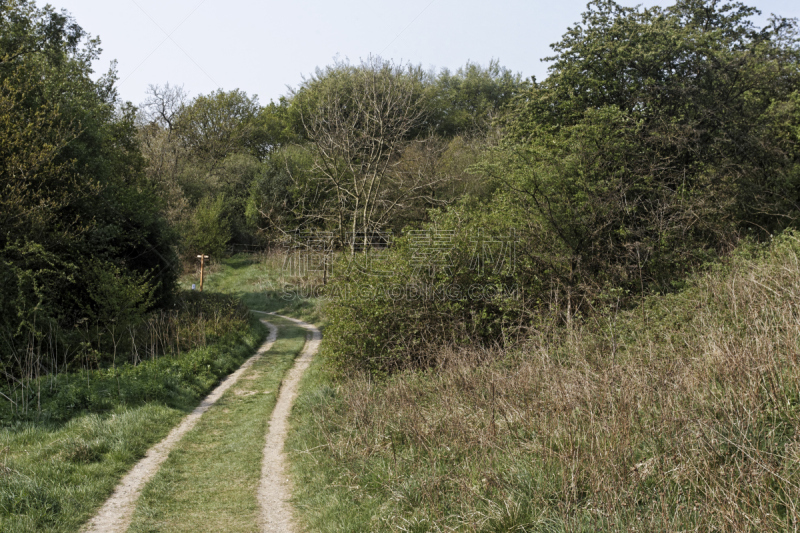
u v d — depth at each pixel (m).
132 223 18.28
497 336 10.70
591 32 15.85
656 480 4.11
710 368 5.50
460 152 29.34
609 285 10.72
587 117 12.70
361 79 25.38
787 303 6.50
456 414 6.19
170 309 19.12
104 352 12.06
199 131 49.03
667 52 14.29
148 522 5.00
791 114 13.91
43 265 12.05
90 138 16.19
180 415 8.90
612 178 11.78
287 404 9.80
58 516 4.91
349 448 6.44
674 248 11.55
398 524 4.42
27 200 12.17
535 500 4.21
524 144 13.08
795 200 12.64
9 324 10.18
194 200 40.62
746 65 14.35
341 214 23.47
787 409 4.47
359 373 10.23
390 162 27.31
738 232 11.97
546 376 6.39
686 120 13.33
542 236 11.72
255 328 18.97
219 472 6.45
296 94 40.97
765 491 3.50
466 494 4.50
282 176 37.56
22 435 7.02
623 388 5.38
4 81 12.63
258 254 39.59
